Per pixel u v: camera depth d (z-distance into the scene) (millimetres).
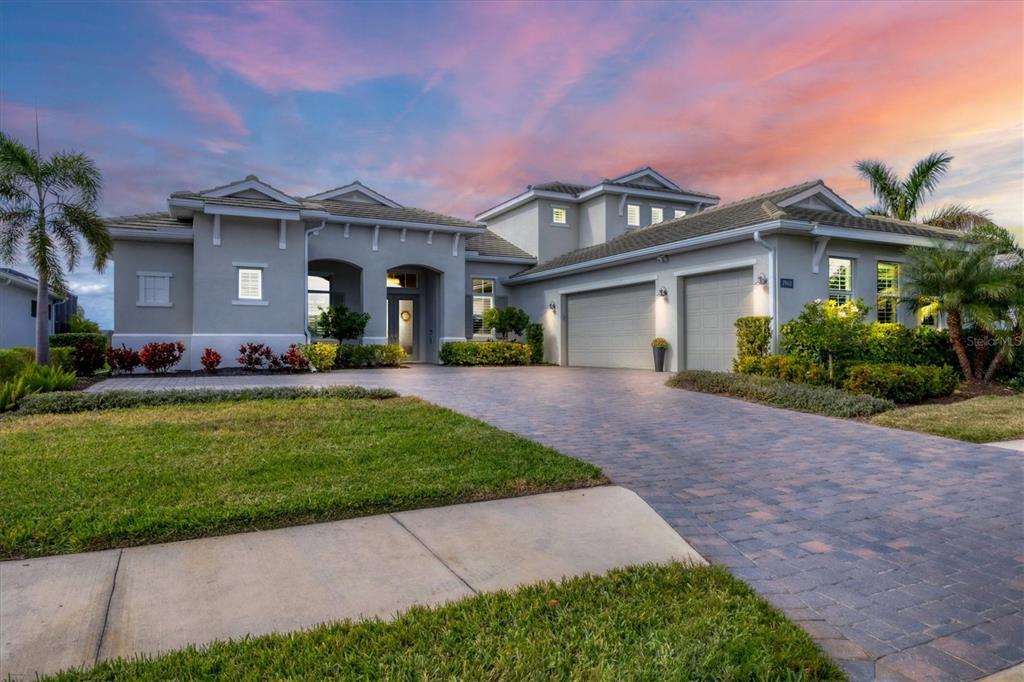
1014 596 3385
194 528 4043
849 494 5273
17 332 23203
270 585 3285
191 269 18016
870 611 3193
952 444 7355
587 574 3418
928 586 3504
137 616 2912
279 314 17828
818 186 16797
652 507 4832
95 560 3572
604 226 24562
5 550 3658
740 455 6684
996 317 11945
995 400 10750
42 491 4695
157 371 16078
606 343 19906
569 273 20906
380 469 5516
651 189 25141
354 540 3965
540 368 19562
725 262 15062
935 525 4531
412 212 21984
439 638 2691
